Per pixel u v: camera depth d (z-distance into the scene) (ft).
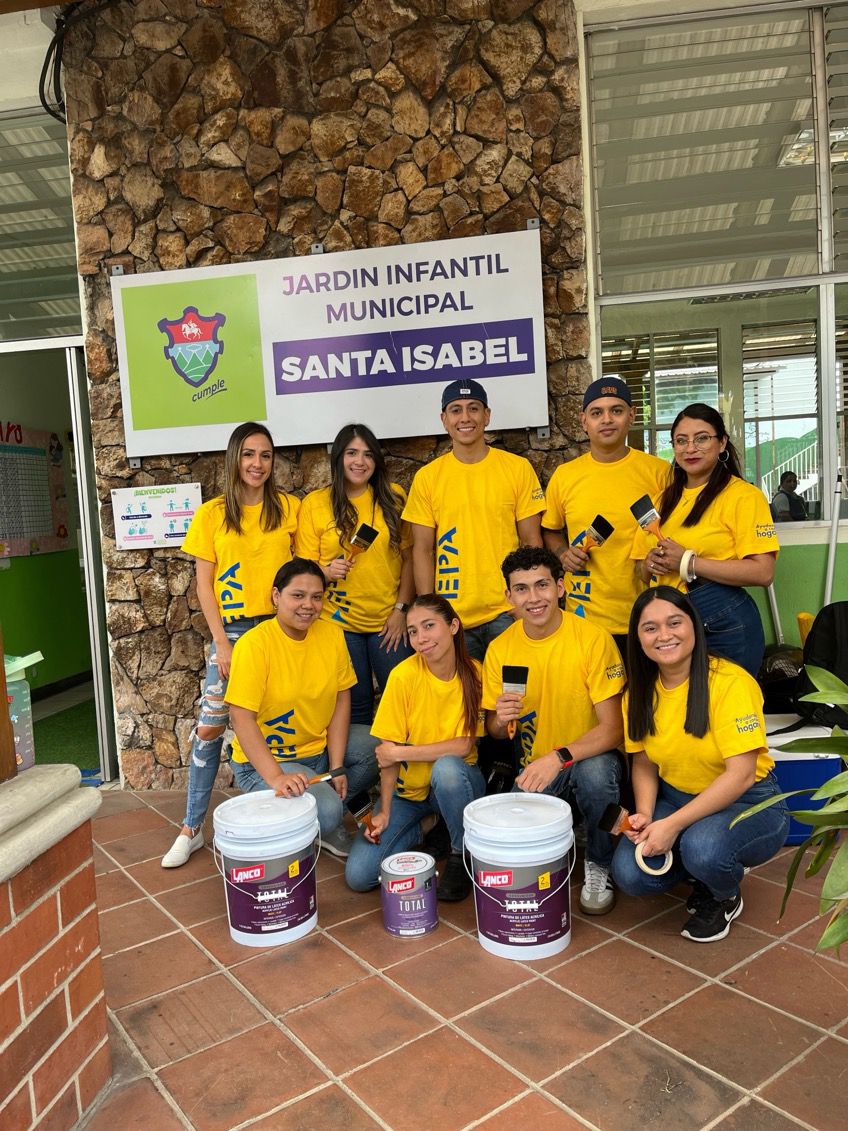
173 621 13.37
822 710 10.05
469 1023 6.80
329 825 9.16
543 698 9.09
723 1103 5.74
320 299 12.61
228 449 10.93
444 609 9.00
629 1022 6.69
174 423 13.11
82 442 14.16
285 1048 6.63
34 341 14.30
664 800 8.63
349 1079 6.21
